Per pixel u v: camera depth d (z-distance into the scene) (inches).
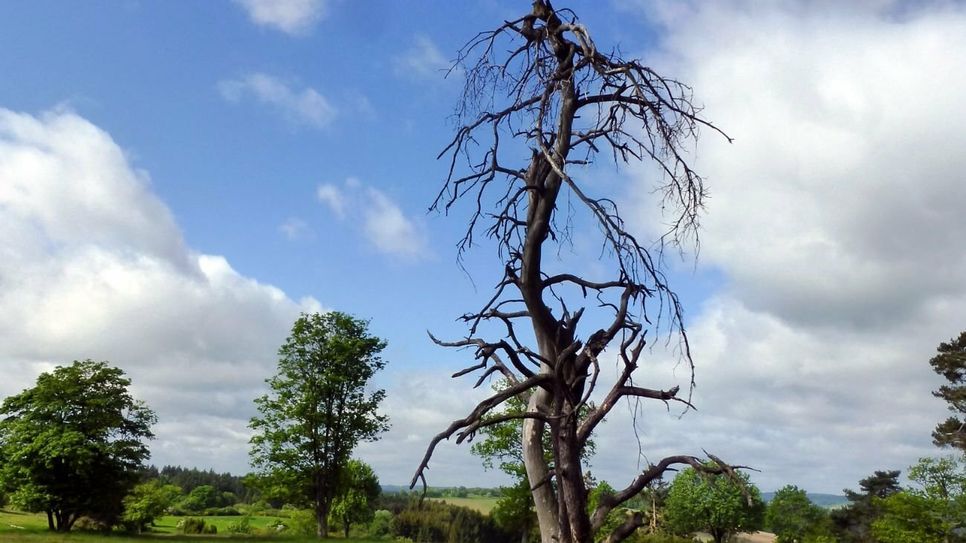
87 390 1910.7
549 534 257.3
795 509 3102.9
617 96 273.4
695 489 1813.5
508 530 1642.5
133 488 2068.2
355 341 1903.3
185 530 2349.9
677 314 253.4
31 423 1844.2
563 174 240.1
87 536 1740.9
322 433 1846.7
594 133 275.9
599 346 255.0
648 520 260.2
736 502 1823.3
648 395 254.8
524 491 1545.3
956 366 2011.6
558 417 245.3
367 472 2193.7
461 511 1637.6
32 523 2213.3
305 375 1868.8
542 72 272.8
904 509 1761.8
